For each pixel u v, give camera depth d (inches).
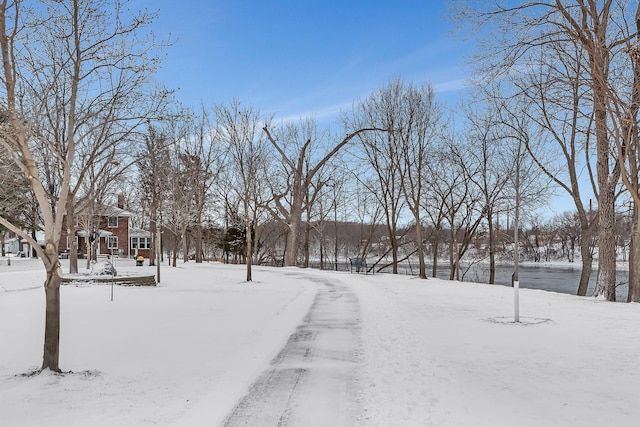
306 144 1685.5
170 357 304.3
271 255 2252.7
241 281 961.5
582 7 445.4
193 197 1528.1
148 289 770.2
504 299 639.8
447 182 1398.9
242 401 222.5
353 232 2571.4
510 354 304.0
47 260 272.7
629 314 487.5
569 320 446.9
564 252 3038.9
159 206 1190.3
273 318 473.7
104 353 313.6
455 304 581.0
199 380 255.1
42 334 380.8
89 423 190.9
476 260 1689.2
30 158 276.4
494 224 1571.1
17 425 187.5
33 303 573.0
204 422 195.3
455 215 1494.8
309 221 1964.8
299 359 305.7
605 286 695.1
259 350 329.4
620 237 1354.6
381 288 808.3
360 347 341.1
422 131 1192.8
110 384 245.1
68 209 917.8
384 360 298.7
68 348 328.8
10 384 246.5
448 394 224.7
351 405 216.5
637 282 659.4
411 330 397.4
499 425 184.1
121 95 405.4
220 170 1800.0
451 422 188.7
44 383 245.0
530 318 459.5
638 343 336.5
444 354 306.0
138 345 337.1
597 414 194.1
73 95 299.1
